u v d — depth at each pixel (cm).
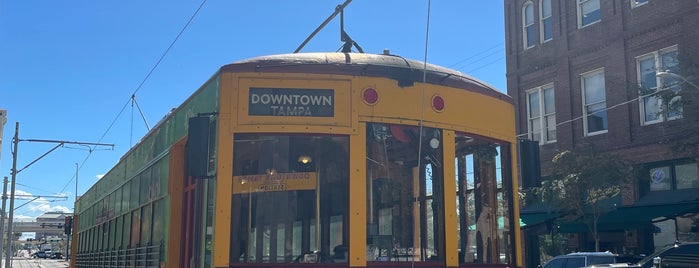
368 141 596
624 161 2027
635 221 1917
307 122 584
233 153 573
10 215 3478
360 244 573
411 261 595
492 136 687
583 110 2317
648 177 2062
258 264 558
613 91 2205
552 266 1522
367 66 605
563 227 2116
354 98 598
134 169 1009
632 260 1403
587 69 2322
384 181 596
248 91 584
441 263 609
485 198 665
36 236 15012
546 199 2022
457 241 623
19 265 7312
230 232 559
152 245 823
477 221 650
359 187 582
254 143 580
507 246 677
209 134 577
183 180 743
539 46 2531
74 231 1950
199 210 629
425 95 631
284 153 582
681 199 1909
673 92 1795
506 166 702
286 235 570
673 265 1150
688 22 1969
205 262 582
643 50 2122
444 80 648
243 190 569
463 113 657
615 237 2142
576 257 1469
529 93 2577
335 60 608
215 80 605
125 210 1056
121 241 1067
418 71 628
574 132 2341
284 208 574
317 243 572
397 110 612
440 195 622
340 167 587
